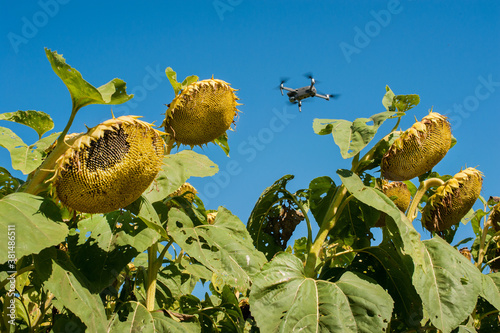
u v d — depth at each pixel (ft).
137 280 7.24
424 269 6.70
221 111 6.89
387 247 7.21
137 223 6.61
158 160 5.90
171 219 6.65
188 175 6.77
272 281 6.62
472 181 7.26
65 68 5.69
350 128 7.32
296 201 7.75
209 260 6.56
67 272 5.90
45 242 5.50
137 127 5.79
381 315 6.40
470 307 6.69
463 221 8.34
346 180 7.01
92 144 5.70
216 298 8.27
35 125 6.89
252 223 8.16
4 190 6.84
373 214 7.75
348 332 6.34
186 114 6.82
